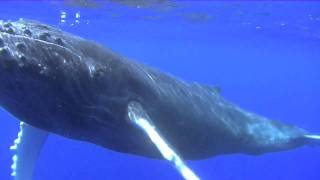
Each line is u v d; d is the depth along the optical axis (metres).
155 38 40.75
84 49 8.34
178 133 10.15
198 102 10.87
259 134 12.84
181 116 10.05
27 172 10.60
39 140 10.38
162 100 9.56
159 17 28.59
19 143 10.46
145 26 33.03
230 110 12.25
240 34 34.69
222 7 24.38
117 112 8.54
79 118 8.27
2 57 7.12
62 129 8.54
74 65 7.98
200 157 11.48
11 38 7.43
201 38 39.03
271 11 24.69
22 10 27.53
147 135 8.05
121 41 43.50
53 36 8.00
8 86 7.42
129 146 9.15
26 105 7.82
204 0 22.64
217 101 11.95
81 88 8.05
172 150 7.37
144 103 9.15
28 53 7.44
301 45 39.09
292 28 29.84
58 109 8.00
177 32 35.69
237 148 12.38
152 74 9.84
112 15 28.42
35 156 10.57
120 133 8.73
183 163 7.04
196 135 10.62
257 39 36.94
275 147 13.31
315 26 28.50
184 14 27.14
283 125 13.79
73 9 26.77
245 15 26.23
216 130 11.21
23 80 7.41
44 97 7.75
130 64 9.14
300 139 13.95
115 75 8.61
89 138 8.95
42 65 7.55
